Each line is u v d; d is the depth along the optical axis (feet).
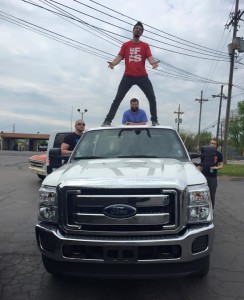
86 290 14.99
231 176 63.72
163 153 18.39
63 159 20.06
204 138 255.29
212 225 13.71
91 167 15.35
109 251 12.78
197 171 15.15
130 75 24.50
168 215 12.87
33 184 48.11
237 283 15.70
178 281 15.81
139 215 12.76
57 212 13.57
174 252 12.93
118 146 18.83
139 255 12.84
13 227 25.31
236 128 248.32
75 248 13.16
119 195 12.82
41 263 18.04
